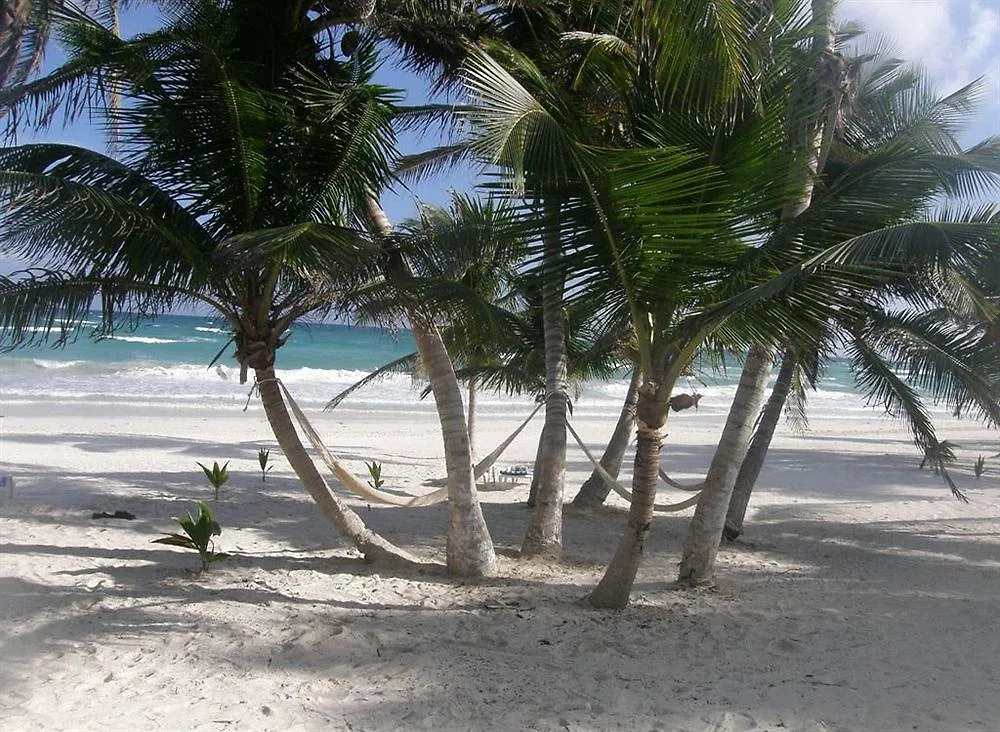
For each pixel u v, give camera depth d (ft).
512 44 23.20
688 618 18.12
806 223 15.11
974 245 12.39
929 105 24.17
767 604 19.76
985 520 34.40
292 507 30.71
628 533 18.16
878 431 80.59
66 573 19.42
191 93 17.34
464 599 18.92
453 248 18.51
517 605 18.56
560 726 12.16
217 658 14.37
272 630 15.92
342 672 14.05
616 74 19.33
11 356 101.71
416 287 18.13
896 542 29.37
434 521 29.99
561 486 23.99
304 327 20.31
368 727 11.91
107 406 64.85
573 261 15.37
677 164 14.14
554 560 23.52
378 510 31.71
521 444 57.62
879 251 12.72
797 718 12.73
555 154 13.94
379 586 19.63
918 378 25.25
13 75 21.88
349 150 18.15
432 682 13.71
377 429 61.67
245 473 38.70
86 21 17.10
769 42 16.46
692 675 14.61
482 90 13.12
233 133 17.61
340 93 18.06
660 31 15.80
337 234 16.81
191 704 12.46
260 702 12.62
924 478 47.78
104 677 13.38
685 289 15.56
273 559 22.26
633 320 15.89
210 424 58.59
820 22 18.93
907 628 18.25
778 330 14.88
